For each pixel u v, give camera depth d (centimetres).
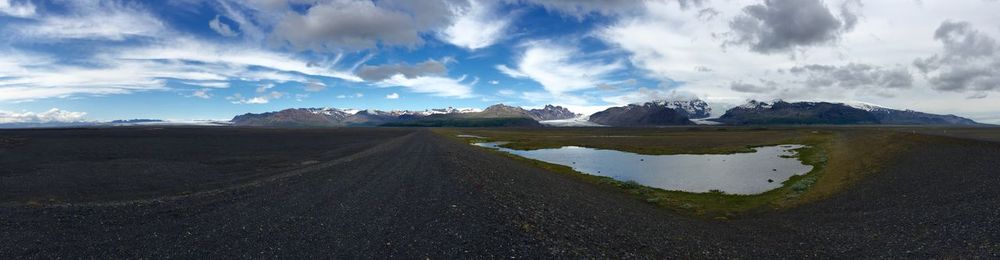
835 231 2441
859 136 9656
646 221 2603
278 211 2159
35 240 1612
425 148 6844
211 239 1677
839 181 4294
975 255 1838
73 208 2133
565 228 2012
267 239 1684
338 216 2058
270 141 10238
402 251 1566
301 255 1507
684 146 10444
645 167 6362
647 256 1791
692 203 3684
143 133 13012
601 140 13688
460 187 2834
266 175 3741
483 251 1573
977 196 2836
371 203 2359
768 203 3628
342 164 4556
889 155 5328
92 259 1432
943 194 3050
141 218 1978
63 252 1495
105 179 3422
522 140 14125
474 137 16350
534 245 1653
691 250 2002
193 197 2536
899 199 3112
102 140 8925
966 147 5025
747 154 8250
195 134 13238
